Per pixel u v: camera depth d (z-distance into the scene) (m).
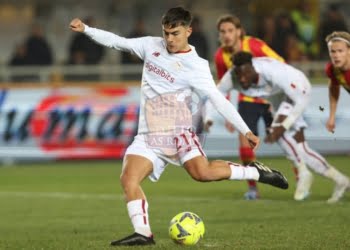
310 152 40.12
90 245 28.33
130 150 27.95
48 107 62.22
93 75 66.19
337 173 39.44
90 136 62.22
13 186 50.31
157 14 78.19
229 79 40.72
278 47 66.44
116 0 77.94
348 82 37.94
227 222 34.09
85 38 68.56
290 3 73.19
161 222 35.09
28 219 37.47
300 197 40.28
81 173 56.31
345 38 36.97
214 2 78.12
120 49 28.39
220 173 28.23
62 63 70.50
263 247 27.22
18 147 62.22
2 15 76.44
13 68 65.94
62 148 62.22
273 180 29.22
